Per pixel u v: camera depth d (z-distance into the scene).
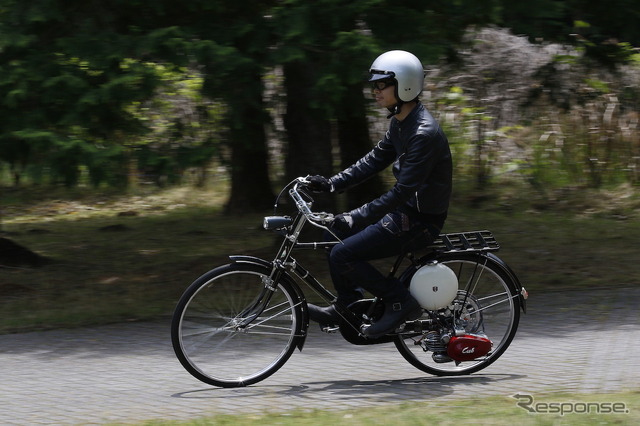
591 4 14.48
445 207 8.76
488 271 9.35
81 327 11.79
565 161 24.12
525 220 20.88
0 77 11.80
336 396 8.55
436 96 24.80
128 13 12.56
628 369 9.30
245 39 12.35
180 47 11.82
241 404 8.32
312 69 12.51
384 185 20.27
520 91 20.67
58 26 12.32
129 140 12.53
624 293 13.25
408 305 8.88
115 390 8.90
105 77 11.98
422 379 9.18
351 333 9.11
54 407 8.32
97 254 17.75
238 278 8.94
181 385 9.05
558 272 15.01
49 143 11.78
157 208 23.86
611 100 23.33
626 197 22.64
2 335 11.41
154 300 13.52
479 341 9.06
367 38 12.13
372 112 13.20
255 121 13.10
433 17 12.78
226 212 22.25
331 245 8.92
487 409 7.77
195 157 12.54
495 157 24.56
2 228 21.55
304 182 8.94
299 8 12.12
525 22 14.09
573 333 10.95
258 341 9.00
